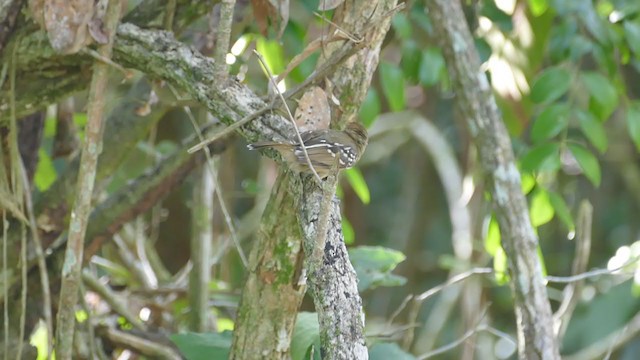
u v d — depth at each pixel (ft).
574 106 36.83
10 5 27.04
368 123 37.35
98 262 41.57
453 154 61.77
